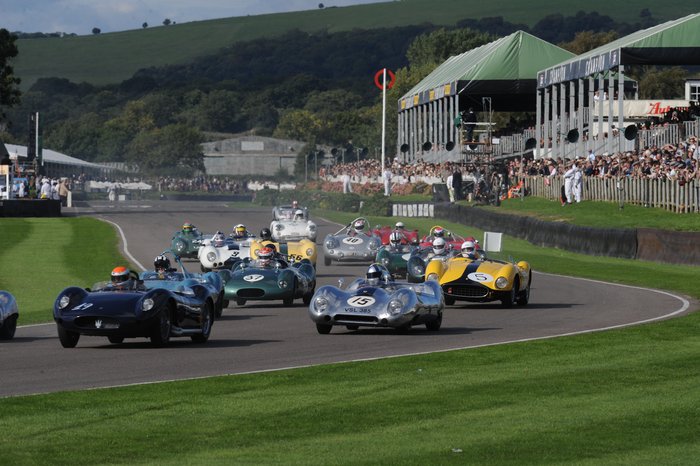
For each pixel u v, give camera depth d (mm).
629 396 38281
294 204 155125
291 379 41906
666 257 111312
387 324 57344
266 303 78625
